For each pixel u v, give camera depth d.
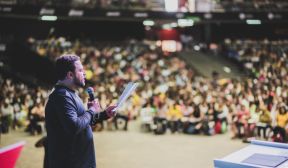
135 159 8.61
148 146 10.05
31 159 8.69
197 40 29.64
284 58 18.88
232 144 10.12
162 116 11.90
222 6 26.66
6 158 2.52
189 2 25.73
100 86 15.41
